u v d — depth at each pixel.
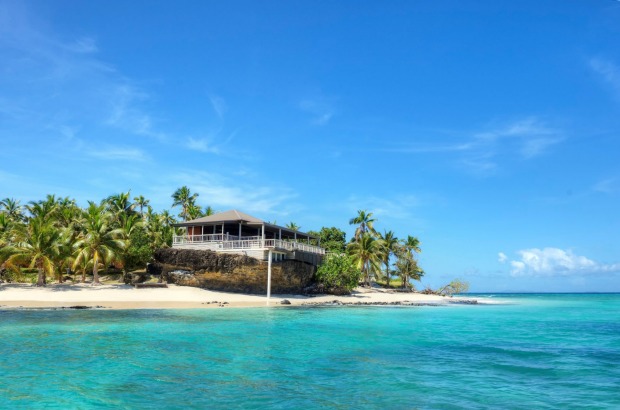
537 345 22.59
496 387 13.73
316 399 12.16
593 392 13.22
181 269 53.53
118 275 61.78
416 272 90.88
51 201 63.19
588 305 72.00
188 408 11.22
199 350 19.31
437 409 11.38
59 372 14.77
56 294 44.69
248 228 57.62
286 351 19.64
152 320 30.34
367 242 75.81
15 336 22.38
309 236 62.06
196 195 91.31
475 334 27.06
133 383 13.55
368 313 41.19
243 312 38.03
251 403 11.71
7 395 12.09
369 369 16.16
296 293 58.03
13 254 48.22
